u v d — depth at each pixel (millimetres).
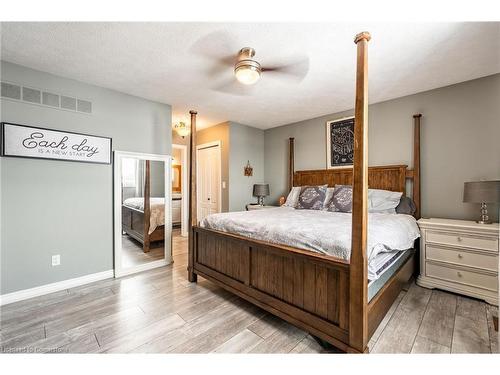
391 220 2389
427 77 2570
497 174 2490
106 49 2055
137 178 3145
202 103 3412
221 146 4555
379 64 2291
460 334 1718
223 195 4523
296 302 1719
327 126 3930
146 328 1825
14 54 2123
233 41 1944
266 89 2906
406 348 1573
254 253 2049
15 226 2275
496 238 2119
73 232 2615
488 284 2164
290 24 1736
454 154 2742
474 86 2615
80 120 2662
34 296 2355
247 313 2059
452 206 2750
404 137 3113
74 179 2625
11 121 2254
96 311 2076
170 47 2027
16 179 2279
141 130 3178
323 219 2426
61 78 2545
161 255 3355
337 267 1462
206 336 1729
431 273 2494
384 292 1714
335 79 2631
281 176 4719
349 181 3623
